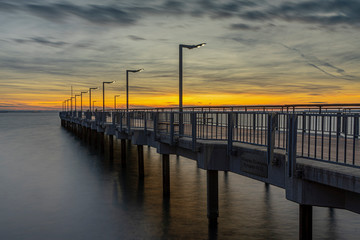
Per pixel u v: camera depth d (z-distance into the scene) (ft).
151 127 81.92
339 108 57.62
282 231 52.03
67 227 55.52
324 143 48.14
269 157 34.76
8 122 512.22
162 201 69.36
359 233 50.98
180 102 69.10
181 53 69.15
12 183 88.58
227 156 44.57
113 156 136.98
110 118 139.85
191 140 52.11
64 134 265.34
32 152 153.07
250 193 74.38
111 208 65.36
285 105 62.95
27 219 59.67
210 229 53.16
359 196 27.09
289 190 31.58
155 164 116.67
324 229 52.54
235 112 42.22
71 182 89.10
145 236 51.16
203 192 76.13
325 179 27.25
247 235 50.65
